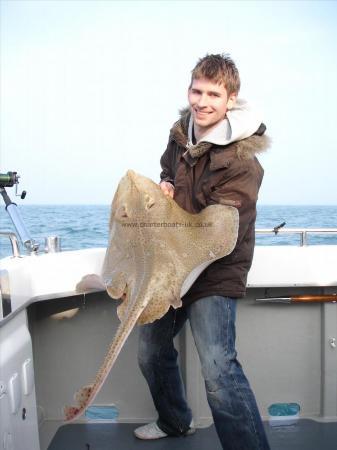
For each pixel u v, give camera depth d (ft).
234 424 7.11
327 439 9.18
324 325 9.80
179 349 9.96
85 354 9.91
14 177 8.02
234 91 7.23
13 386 6.63
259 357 9.98
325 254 9.37
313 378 10.03
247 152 6.98
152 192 6.91
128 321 5.95
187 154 7.56
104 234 66.49
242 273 7.37
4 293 6.49
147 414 10.05
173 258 6.63
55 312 9.78
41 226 80.02
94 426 9.70
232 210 6.69
